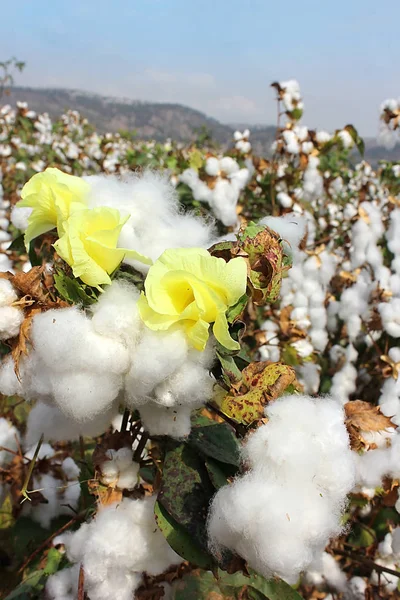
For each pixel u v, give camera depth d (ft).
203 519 1.19
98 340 1.01
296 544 0.91
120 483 1.30
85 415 1.07
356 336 3.06
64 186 1.14
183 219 1.34
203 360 1.03
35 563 1.87
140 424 1.36
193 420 1.47
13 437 2.07
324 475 0.98
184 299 1.02
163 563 1.27
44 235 1.39
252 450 1.01
